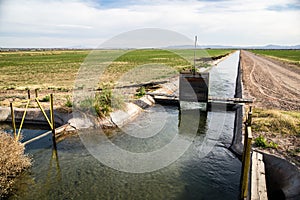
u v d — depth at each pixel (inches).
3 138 307.0
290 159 287.4
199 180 294.2
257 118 437.1
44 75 1257.4
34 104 568.4
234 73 1312.7
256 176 247.1
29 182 290.4
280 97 647.1
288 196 241.8
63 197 262.7
